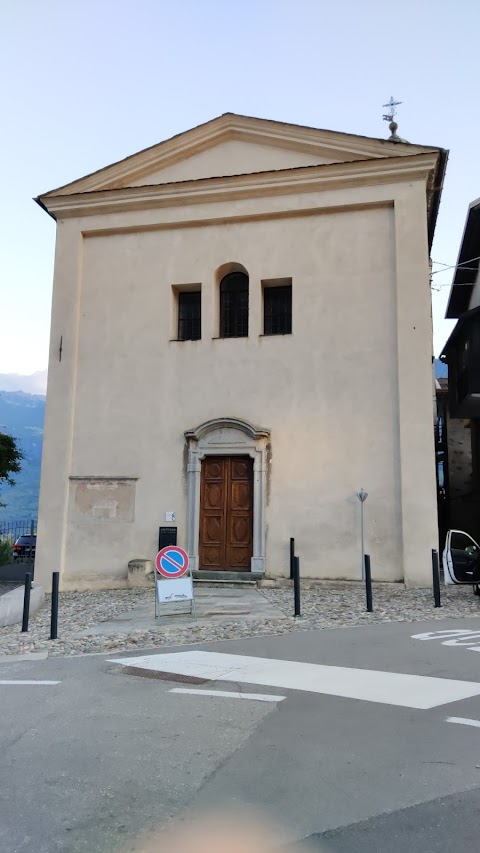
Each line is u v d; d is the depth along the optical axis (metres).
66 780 4.07
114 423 15.80
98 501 15.57
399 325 14.45
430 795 3.75
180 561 10.85
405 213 14.80
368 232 15.11
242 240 15.85
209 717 5.33
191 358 15.68
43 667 7.49
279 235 15.64
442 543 24.25
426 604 11.45
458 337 21.33
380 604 11.52
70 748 4.66
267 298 16.03
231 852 3.14
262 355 15.26
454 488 24.94
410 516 13.76
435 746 4.52
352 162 15.02
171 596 10.63
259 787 3.90
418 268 14.52
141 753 4.52
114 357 16.09
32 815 3.60
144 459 15.52
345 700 5.71
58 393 16.12
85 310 16.48
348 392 14.63
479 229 20.84
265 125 15.84
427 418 13.98
